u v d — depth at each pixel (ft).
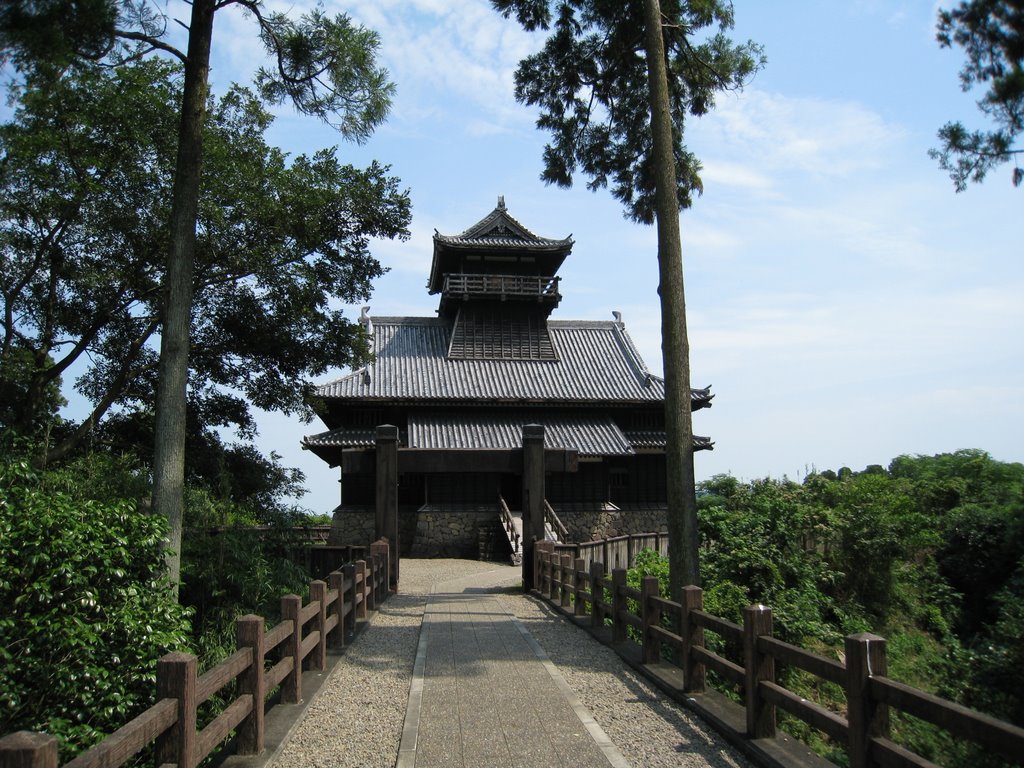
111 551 25.61
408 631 35.91
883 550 53.21
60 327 52.49
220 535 38.27
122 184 49.65
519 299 108.99
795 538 52.21
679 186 48.08
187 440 62.95
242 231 54.65
